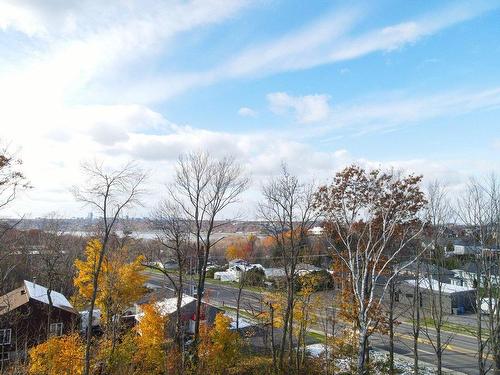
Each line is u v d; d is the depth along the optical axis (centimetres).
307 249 3762
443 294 4509
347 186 2016
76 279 3559
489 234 2166
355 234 2136
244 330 3706
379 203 1947
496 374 2027
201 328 3250
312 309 3300
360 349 1762
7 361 3077
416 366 2372
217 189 3644
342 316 2841
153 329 3022
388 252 2252
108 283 3331
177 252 2900
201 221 2944
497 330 2066
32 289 3997
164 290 4981
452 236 2389
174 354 2862
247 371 3027
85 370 2408
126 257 3794
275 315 3491
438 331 2284
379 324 2598
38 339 3170
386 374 2941
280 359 2894
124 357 2916
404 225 2014
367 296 2166
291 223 2955
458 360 3259
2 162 2306
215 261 8806
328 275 3519
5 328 3234
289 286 2928
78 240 5744
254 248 8275
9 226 2983
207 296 4400
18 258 4866
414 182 2003
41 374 2584
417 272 2350
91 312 2477
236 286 6606
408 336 3850
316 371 2986
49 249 4625
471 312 4644
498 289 2086
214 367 2944
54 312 3556
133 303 4516
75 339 2845
